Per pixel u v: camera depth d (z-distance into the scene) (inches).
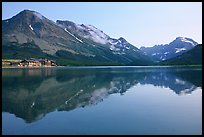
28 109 1322.6
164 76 3764.8
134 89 2183.8
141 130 919.0
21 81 2999.5
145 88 2247.8
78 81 2989.7
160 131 905.5
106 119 1086.4
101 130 920.3
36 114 1197.1
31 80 3137.3
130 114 1184.2
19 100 1621.6
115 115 1161.4
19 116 1157.7
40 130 927.0
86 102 1533.0
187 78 3304.6
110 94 1884.8
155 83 2672.2
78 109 1307.8
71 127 962.7
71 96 1792.6
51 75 4170.8
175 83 2645.2
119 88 2263.8
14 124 1014.4
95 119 1088.8
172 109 1295.5
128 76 3838.6
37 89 2206.0
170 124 997.8
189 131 903.7
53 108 1346.0
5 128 958.4
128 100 1596.9
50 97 1749.5
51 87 2356.1
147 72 5128.0
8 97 1752.0
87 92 2004.2
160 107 1350.9
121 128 944.3
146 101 1552.7
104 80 3112.7
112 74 4434.1
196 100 1568.7
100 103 1494.8
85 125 990.4
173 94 1847.9
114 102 1523.1
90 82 2851.9
